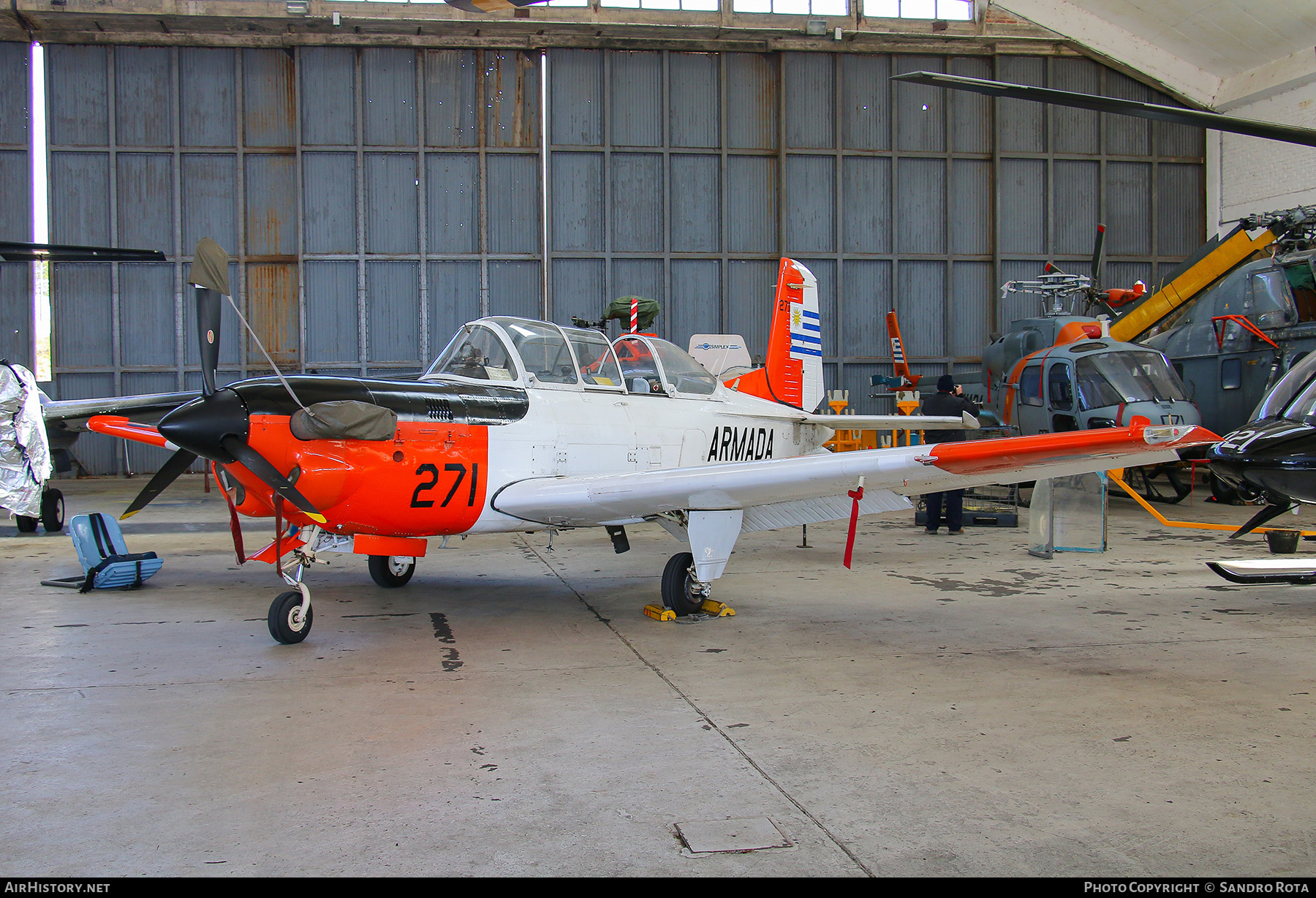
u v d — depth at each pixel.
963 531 8.58
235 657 3.84
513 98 15.23
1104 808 2.24
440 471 4.42
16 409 6.98
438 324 15.23
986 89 5.94
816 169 15.77
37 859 1.97
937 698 3.22
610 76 15.24
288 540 4.27
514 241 15.30
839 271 15.74
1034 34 15.66
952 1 15.68
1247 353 10.46
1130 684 3.40
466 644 4.10
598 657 3.84
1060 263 16.23
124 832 2.11
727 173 15.60
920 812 2.23
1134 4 15.05
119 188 14.84
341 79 14.95
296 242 15.12
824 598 5.21
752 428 6.68
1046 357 10.77
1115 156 16.22
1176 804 2.27
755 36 15.36
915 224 15.99
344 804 2.28
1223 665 3.68
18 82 14.62
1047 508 6.73
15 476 7.08
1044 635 4.26
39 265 14.66
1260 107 15.30
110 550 5.62
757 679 3.50
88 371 14.80
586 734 2.83
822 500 4.48
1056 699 3.21
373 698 3.23
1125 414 9.67
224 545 7.63
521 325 5.21
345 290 15.05
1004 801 2.29
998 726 2.90
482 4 11.15
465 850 2.02
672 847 2.03
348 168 15.00
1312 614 4.75
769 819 2.19
